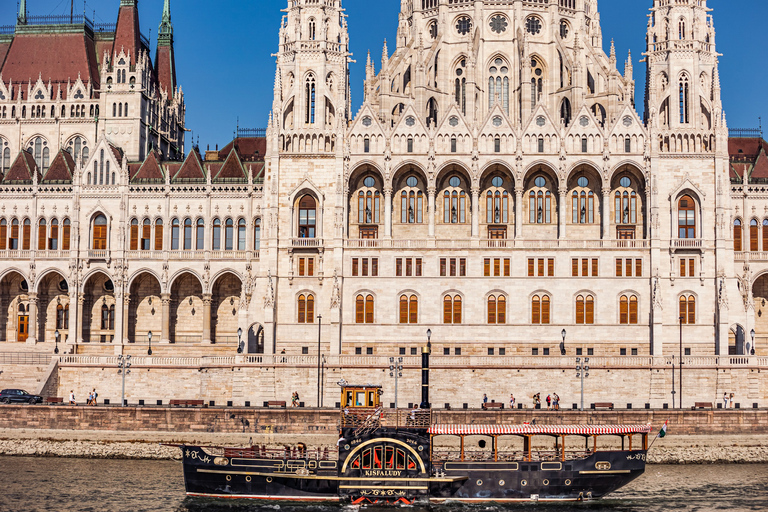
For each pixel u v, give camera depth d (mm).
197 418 94625
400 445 77125
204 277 123125
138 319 126000
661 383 104312
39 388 105250
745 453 93375
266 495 77562
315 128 118312
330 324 113625
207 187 124000
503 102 130500
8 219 126125
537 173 118312
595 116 125188
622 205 117438
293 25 121312
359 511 75938
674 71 118938
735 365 104438
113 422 94875
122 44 137250
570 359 104688
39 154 138250
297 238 115562
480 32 128875
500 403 99750
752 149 132125
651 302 112250
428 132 116562
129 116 133750
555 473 77750
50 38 143000
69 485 80812
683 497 78875
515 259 113812
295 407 96562
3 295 127812
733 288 113188
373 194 118375
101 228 125312
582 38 131375
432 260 114125
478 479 77438
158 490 79875
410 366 104750
